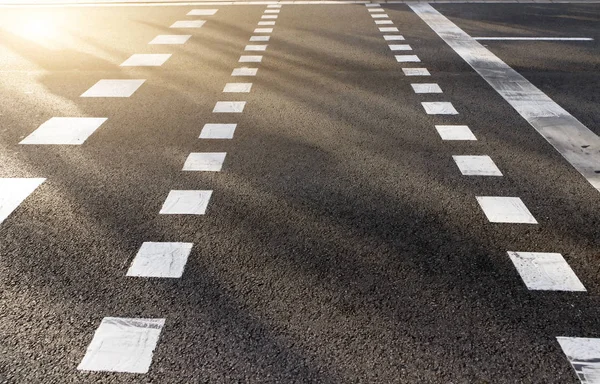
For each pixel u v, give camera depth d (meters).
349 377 2.39
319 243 3.38
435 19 10.32
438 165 4.45
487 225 3.57
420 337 2.62
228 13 11.16
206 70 7.10
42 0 12.62
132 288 2.96
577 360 2.48
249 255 3.26
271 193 4.00
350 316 2.76
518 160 4.53
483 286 2.98
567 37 8.81
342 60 7.59
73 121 5.34
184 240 3.40
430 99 6.02
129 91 6.26
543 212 3.72
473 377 2.39
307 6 11.90
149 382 2.37
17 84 6.45
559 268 3.12
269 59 7.64
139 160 4.52
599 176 4.24
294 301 2.87
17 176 4.20
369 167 4.42
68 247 3.32
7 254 3.24
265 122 5.36
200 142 4.89
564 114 5.55
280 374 2.41
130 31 9.44
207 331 2.66
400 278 3.05
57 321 2.72
